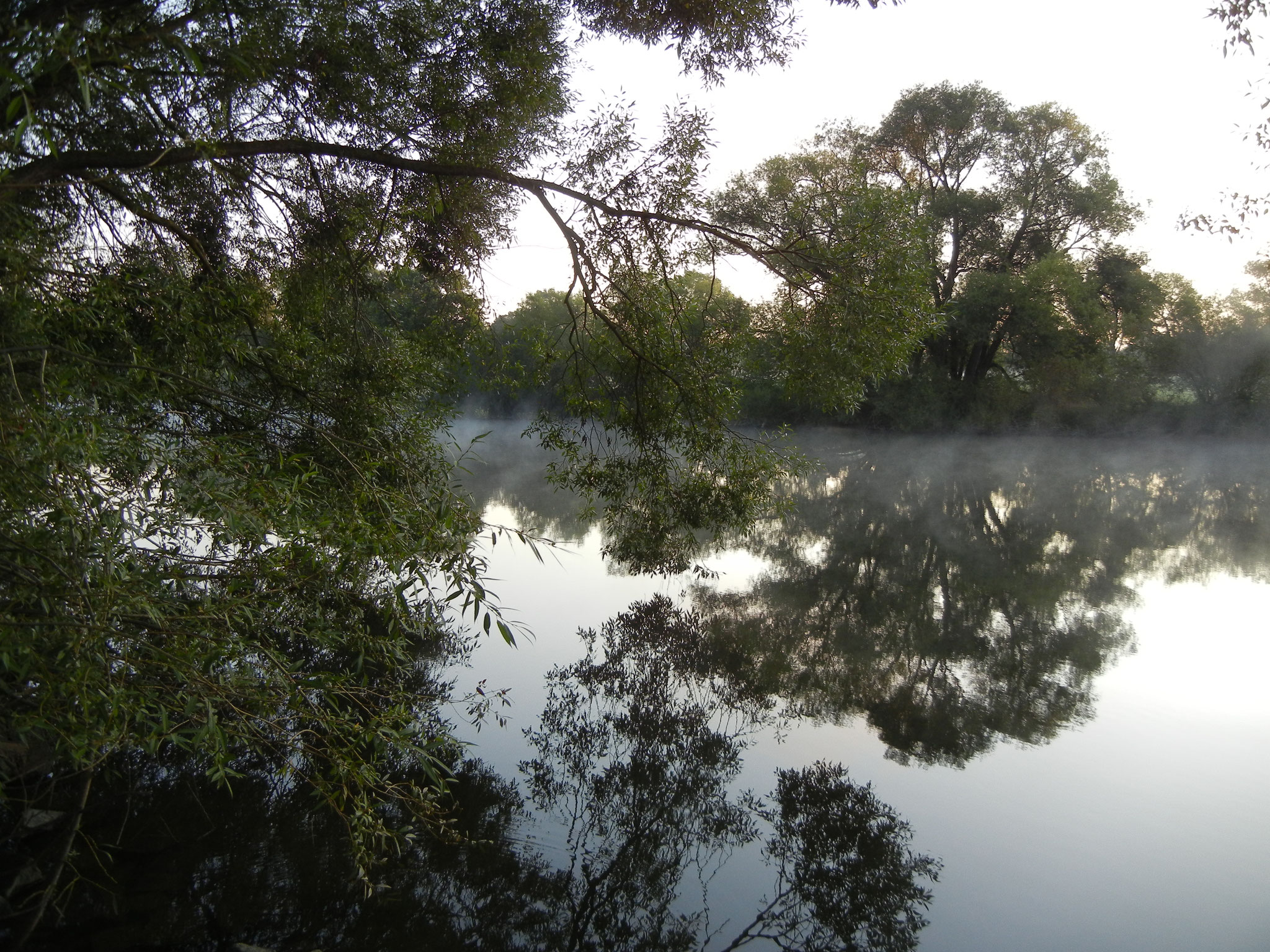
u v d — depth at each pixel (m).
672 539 8.52
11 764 4.69
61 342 4.06
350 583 3.97
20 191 4.01
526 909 4.88
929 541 17.83
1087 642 10.70
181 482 3.44
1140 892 5.23
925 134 32.38
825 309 6.84
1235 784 6.75
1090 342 31.75
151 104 4.73
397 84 6.57
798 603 12.42
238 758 6.32
